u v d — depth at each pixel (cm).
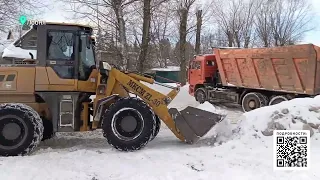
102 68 792
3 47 2320
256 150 703
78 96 785
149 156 699
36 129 722
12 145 713
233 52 1584
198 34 2917
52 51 780
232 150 719
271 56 1413
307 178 541
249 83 1543
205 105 841
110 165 641
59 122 774
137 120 749
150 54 2175
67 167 630
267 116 799
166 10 2133
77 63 782
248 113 852
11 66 787
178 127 785
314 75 1284
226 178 561
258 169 598
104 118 749
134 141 741
